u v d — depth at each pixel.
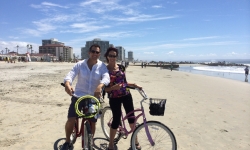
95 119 3.69
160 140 4.28
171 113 7.71
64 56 164.00
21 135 5.14
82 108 3.60
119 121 4.19
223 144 5.02
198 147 4.79
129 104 4.23
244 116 7.66
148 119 6.88
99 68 3.79
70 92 3.40
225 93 14.02
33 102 8.60
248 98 12.08
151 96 11.18
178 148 4.69
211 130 5.99
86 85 3.75
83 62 3.79
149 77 27.12
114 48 4.11
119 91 4.08
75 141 4.53
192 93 13.15
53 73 25.41
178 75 34.62
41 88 12.19
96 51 3.71
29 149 4.39
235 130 6.06
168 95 11.82
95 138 5.07
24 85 13.27
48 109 7.60
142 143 4.50
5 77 18.34
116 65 4.25
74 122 3.66
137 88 3.99
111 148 4.28
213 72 56.88
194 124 6.49
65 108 7.78
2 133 5.24
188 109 8.45
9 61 64.69
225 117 7.43
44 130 5.52
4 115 6.74
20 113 7.02
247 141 5.24
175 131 5.80
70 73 3.65
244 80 31.59
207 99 11.05
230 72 56.84
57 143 4.72
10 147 4.46
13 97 9.41
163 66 101.88
